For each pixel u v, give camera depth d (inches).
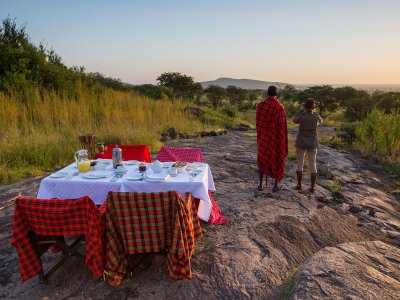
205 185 185.3
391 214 237.6
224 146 467.2
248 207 231.0
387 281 139.7
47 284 147.0
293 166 347.3
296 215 218.7
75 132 445.4
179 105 792.9
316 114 256.7
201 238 186.7
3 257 170.1
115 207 140.0
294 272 155.4
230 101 2006.6
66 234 139.6
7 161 332.5
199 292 142.0
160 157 245.0
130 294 140.6
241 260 164.6
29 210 136.6
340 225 210.4
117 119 541.3
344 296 129.7
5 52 608.1
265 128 252.1
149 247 145.3
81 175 186.4
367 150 438.3
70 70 751.1
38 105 512.7
